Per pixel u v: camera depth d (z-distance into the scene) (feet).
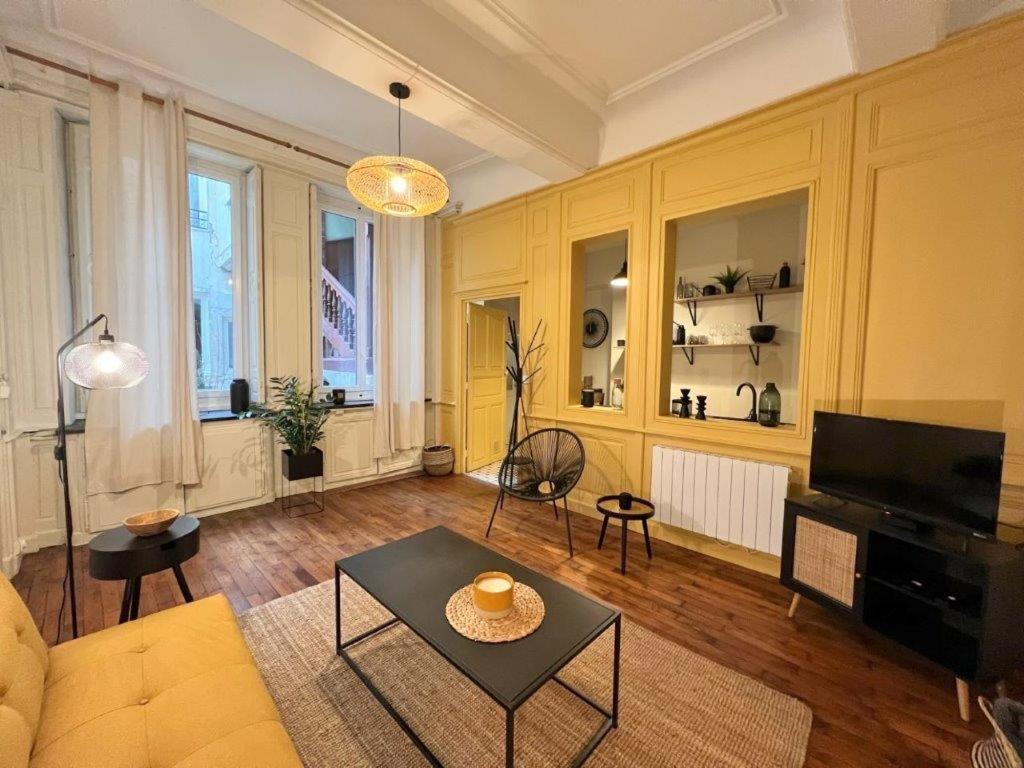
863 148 7.48
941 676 5.95
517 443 11.66
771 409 9.02
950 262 6.82
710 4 7.19
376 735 4.95
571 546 9.73
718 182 9.21
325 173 12.98
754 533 8.58
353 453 14.16
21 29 8.18
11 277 8.55
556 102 9.68
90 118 8.92
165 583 8.09
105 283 9.20
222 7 5.82
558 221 12.26
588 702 5.32
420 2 7.00
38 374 8.91
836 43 7.49
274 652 6.25
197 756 3.17
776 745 4.85
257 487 12.14
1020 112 6.22
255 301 12.03
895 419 7.15
